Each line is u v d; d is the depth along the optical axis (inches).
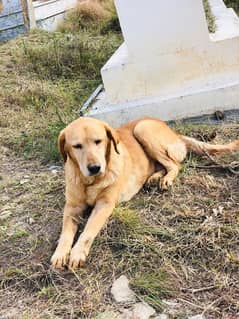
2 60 113.3
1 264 47.1
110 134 49.6
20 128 82.8
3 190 62.2
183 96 74.3
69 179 49.8
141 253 44.4
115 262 44.1
